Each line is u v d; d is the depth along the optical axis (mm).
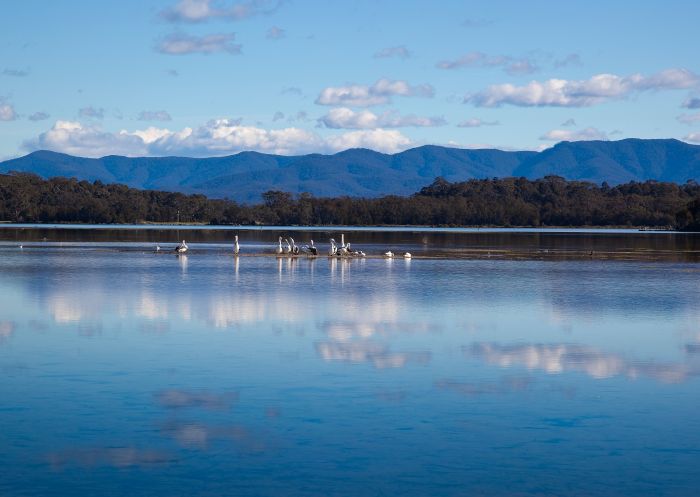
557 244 184875
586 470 26453
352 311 59250
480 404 33438
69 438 28812
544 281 85625
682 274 96625
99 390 35031
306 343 46031
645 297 70250
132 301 63938
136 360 40969
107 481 25297
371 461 27047
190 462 26797
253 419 31156
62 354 42375
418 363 40938
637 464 26938
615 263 117312
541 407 33094
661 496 24578
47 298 65500
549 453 27875
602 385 36781
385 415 31812
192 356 42094
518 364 41000
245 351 43531
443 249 158250
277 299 66375
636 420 31453
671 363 41500
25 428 29828
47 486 24906
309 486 25078
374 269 102562
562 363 41344
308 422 30844
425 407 32906
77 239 196250
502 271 100000
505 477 25859
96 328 50625
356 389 35594
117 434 29297
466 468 26531
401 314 57938
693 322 55156
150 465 26516
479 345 46062
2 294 68250
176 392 34844
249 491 24672
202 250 148875
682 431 30188
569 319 56312
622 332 50906
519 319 56062
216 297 67375
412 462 26984
